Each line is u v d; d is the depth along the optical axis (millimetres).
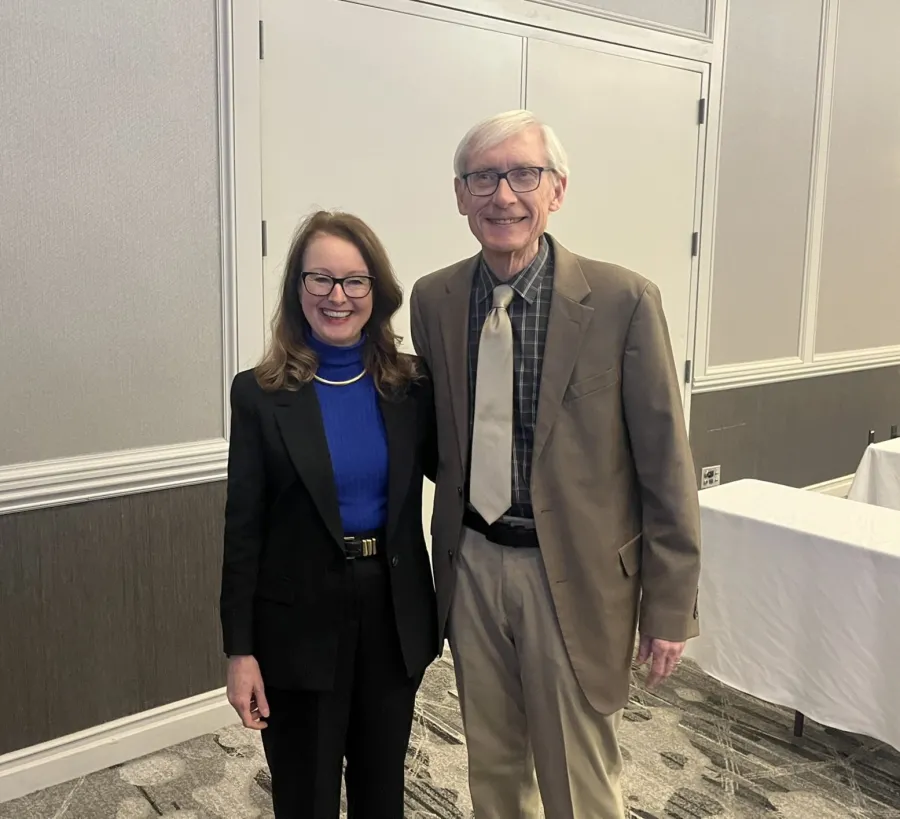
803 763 2324
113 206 2176
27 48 1997
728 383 3953
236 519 1425
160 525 2369
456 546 1547
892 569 2021
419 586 1491
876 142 4492
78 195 2117
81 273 2148
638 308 1431
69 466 2182
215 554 2488
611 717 1571
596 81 3215
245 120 2367
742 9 3689
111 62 2123
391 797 1522
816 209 4211
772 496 2494
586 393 1442
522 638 1518
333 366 1449
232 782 2266
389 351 1492
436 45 2764
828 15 4047
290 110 2473
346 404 1441
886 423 4875
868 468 3213
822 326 4410
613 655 1507
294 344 1439
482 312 1513
